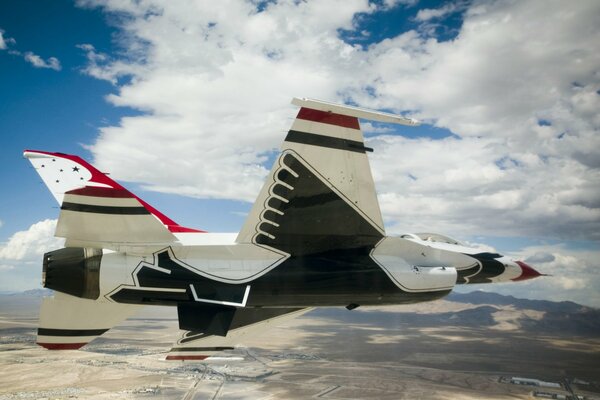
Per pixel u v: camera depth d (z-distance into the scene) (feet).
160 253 22.74
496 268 31.91
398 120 23.89
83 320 24.26
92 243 21.75
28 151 21.61
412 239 31.09
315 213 24.32
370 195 24.89
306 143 23.16
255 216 23.75
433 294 27.53
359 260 25.94
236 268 23.61
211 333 22.90
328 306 26.30
